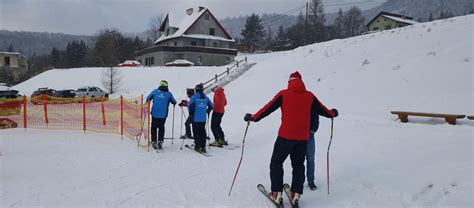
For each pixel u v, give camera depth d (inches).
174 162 282.8
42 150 318.0
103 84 1344.7
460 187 174.4
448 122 367.2
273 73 895.7
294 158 180.5
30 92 1448.1
